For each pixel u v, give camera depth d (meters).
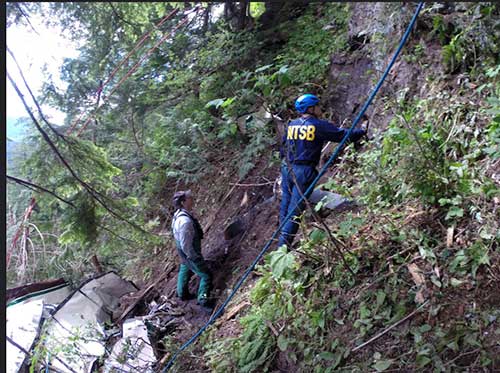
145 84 8.09
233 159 7.08
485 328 2.82
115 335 5.52
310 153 4.30
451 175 3.58
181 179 7.80
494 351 2.69
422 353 2.84
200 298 5.32
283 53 7.26
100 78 7.54
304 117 4.38
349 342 3.24
